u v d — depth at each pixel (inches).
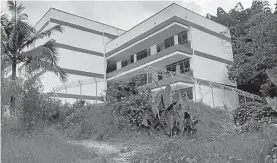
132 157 336.8
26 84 485.4
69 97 1186.6
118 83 681.6
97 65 1395.2
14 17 735.1
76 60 1307.8
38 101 484.7
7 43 712.4
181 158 276.4
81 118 627.8
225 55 1221.7
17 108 455.8
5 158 271.3
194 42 1107.9
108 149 410.0
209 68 1135.6
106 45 1455.5
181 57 1090.7
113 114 584.1
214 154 282.7
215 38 1203.9
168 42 1205.1
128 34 1323.8
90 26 1408.7
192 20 1129.4
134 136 492.4
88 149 381.7
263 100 798.5
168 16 1104.2
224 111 756.0
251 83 1170.0
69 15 1326.3
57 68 794.8
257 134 408.8
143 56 1338.6
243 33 1291.8
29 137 401.4
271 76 296.0
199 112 664.4
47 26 1277.1
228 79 1196.5
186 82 1000.2
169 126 466.6
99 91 1314.0
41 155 295.9
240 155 261.9
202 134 492.4
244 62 1075.9
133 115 550.0
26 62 764.0
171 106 478.6
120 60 1503.4
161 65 1184.8
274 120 497.0
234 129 548.4
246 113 629.6
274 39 844.6
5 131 405.4
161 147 349.7
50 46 792.9
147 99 589.0
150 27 1195.3
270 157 238.1
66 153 328.2
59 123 631.2
